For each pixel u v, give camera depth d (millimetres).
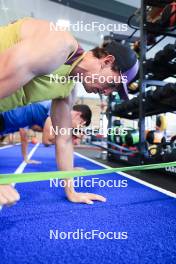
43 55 858
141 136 2834
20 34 966
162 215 1341
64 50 911
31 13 8688
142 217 1304
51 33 899
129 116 4066
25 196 1698
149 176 2650
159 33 2865
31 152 5762
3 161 3754
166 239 1041
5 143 9586
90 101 11062
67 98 1476
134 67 1268
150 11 2951
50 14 8750
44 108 2660
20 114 2664
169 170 2541
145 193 1854
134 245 986
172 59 2770
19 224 1174
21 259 863
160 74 3129
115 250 941
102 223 1208
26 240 1010
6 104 1352
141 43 2775
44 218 1260
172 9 2525
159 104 2791
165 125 4031
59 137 1520
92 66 1197
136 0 7473
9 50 853
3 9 8430
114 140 4020
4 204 792
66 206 1469
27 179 941
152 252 929
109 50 1201
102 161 4152
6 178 928
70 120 1536
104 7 7551
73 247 960
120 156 3721
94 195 1626
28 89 1260
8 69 828
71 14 8594
